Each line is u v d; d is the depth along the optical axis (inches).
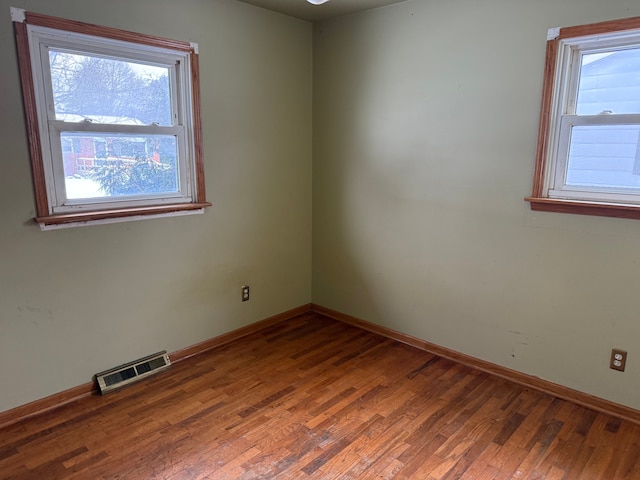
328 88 134.6
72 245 93.7
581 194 92.7
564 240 94.9
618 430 87.1
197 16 107.4
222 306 125.3
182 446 82.0
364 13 122.0
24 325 89.1
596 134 90.0
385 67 119.8
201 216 116.1
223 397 98.6
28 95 83.7
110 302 101.3
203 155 114.0
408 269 123.6
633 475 75.0
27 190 86.4
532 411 93.5
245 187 125.6
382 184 125.8
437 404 96.0
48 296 91.6
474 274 110.3
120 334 104.0
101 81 95.1
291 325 140.3
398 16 115.0
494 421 89.9
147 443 82.7
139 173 104.3
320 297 149.9
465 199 109.3
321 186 142.3
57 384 95.0
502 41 97.9
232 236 124.7
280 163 134.1
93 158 96.2
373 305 134.1
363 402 96.7
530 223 99.3
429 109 112.6
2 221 84.1
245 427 87.8
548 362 100.6
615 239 88.3
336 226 140.3
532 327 102.0
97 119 95.6
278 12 124.7
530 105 95.8
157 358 111.3
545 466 77.2
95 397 98.5
